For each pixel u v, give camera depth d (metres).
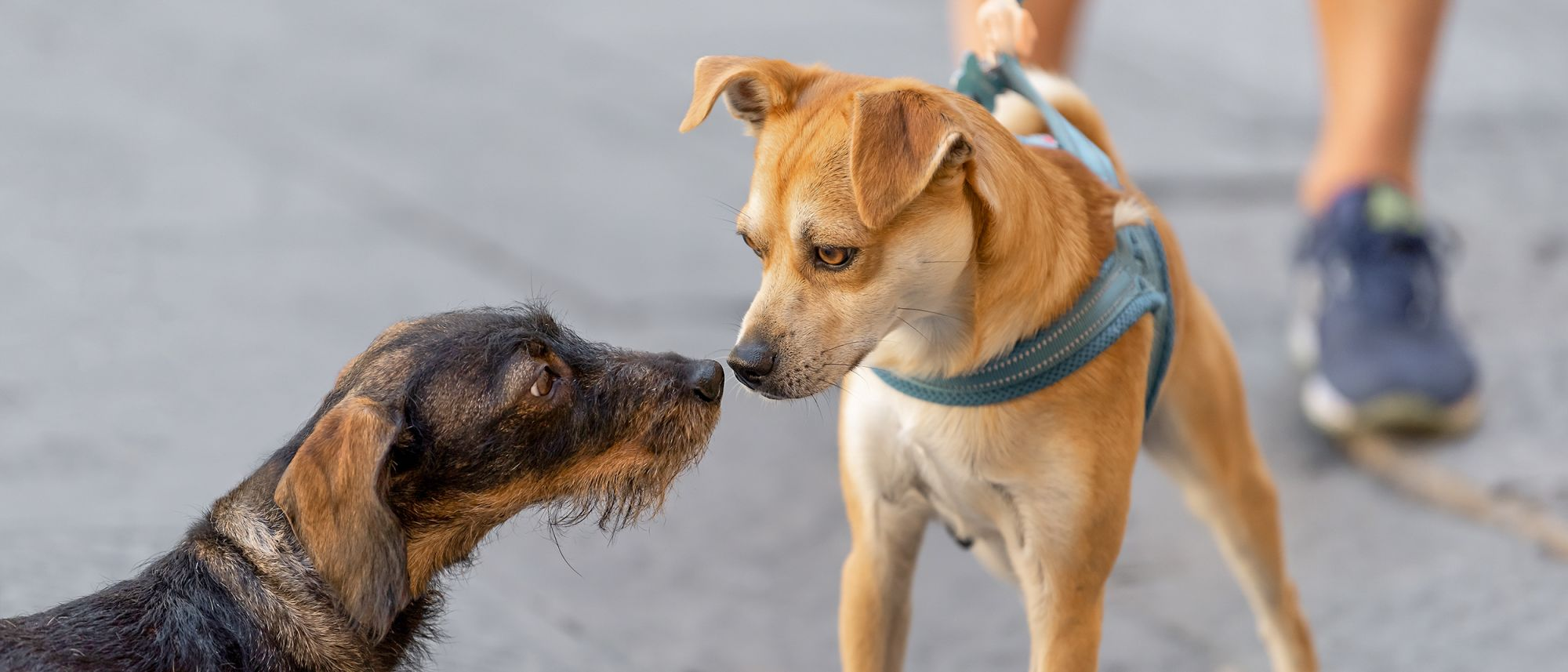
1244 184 9.70
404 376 4.04
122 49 11.05
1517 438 7.07
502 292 7.97
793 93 4.15
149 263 8.09
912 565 4.53
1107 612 5.84
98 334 7.33
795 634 5.64
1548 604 5.86
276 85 10.58
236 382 6.98
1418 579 6.05
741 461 6.82
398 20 11.96
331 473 3.55
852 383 4.29
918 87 4.00
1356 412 6.98
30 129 9.61
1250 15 12.77
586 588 5.82
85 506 5.84
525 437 4.14
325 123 10.01
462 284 8.05
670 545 6.16
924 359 4.05
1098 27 12.24
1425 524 6.48
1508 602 5.88
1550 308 8.27
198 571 3.90
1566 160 10.09
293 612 3.85
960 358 4.01
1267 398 7.50
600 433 4.31
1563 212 9.37
